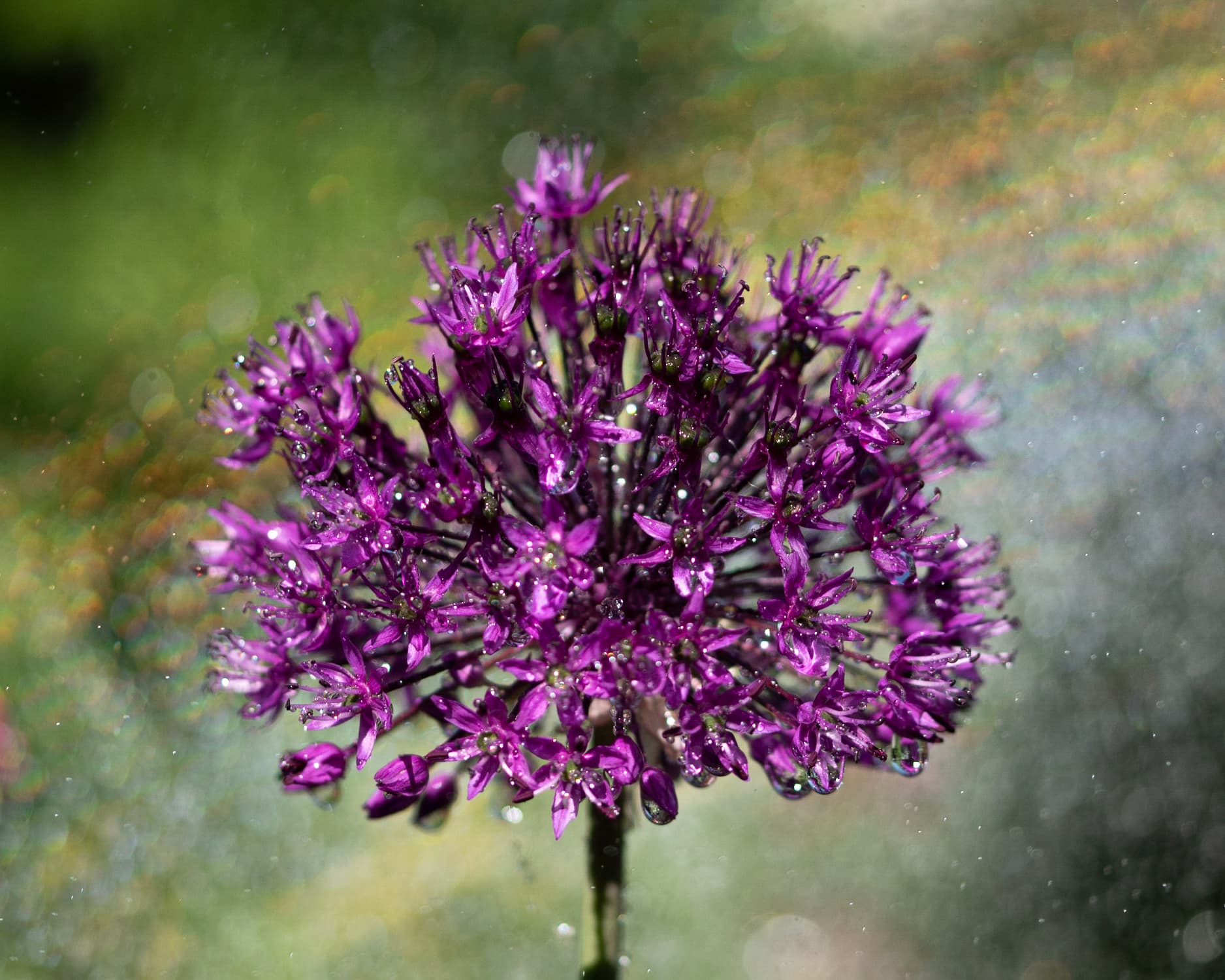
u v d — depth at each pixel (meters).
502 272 0.36
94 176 0.82
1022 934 0.50
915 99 0.76
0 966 0.50
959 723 0.38
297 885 0.53
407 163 0.81
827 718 0.35
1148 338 0.61
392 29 0.86
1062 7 0.79
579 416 0.35
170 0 0.88
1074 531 0.56
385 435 0.37
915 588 0.37
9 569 0.65
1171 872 0.52
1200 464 0.57
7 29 0.87
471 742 0.34
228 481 0.67
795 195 0.73
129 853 0.54
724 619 0.37
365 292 0.75
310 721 0.35
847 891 0.51
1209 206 0.65
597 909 0.38
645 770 0.35
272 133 0.82
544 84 0.83
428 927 0.51
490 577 0.34
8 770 0.57
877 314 0.38
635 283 0.36
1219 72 0.71
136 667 0.61
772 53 0.82
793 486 0.35
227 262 0.77
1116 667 0.55
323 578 0.36
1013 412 0.58
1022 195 0.68
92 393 0.73
